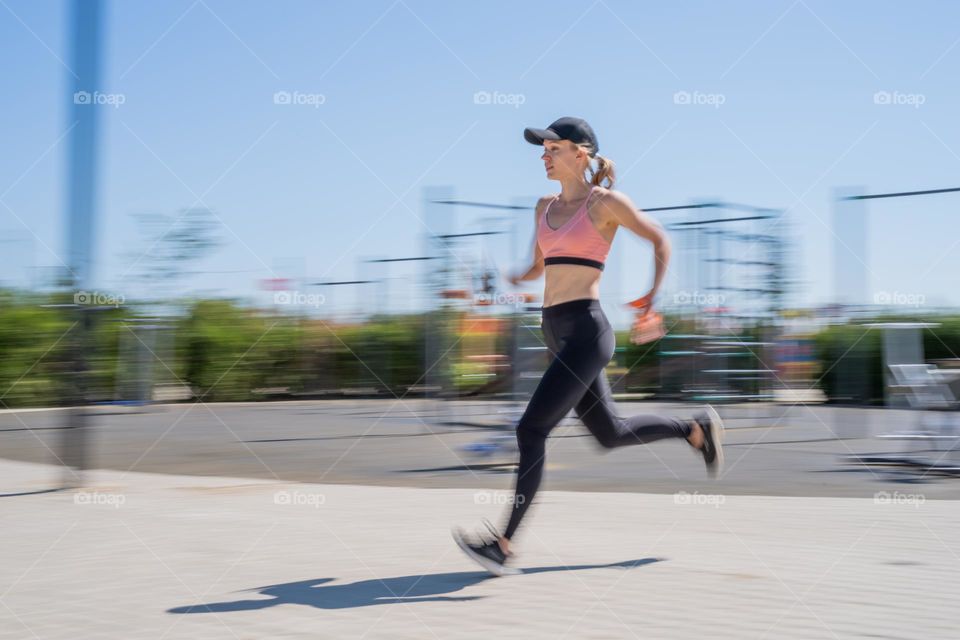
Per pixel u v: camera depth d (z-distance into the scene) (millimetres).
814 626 2977
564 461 8109
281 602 3275
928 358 16344
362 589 3471
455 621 3041
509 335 8781
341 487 6312
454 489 6250
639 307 3965
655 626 2980
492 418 11055
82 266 6301
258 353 16891
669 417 4223
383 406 15320
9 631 2930
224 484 6430
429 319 11617
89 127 6152
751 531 4648
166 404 15844
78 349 6328
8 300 13664
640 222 3867
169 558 4012
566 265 3904
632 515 5117
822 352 15891
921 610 3158
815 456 8508
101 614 3117
